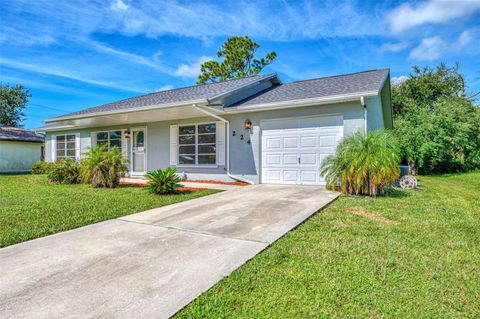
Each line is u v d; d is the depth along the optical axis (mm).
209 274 3062
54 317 2322
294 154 9391
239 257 3490
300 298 2611
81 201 7070
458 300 2604
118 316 2338
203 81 25969
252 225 4789
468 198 7816
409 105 18625
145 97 14352
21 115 31984
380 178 7000
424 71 22219
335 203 6445
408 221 5078
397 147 7609
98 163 9750
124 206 6480
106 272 3139
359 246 3846
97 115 11078
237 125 10383
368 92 7840
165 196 7699
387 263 3324
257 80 11648
